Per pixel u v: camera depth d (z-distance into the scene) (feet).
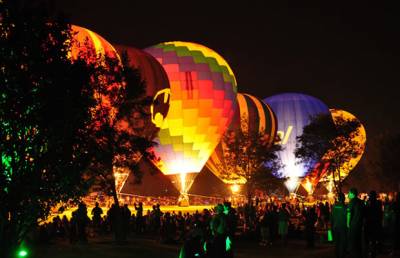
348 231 46.93
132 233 107.24
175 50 179.01
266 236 92.89
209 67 178.09
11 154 45.37
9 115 44.50
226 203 51.03
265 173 166.50
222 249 45.65
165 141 174.50
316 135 146.82
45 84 45.70
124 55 80.48
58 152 47.06
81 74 47.21
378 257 55.16
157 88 138.41
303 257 69.77
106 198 153.17
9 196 45.93
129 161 78.13
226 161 173.99
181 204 185.57
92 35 121.70
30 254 66.59
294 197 209.67
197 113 174.09
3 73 44.57
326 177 174.81
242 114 195.21
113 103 75.97
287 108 225.76
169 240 89.66
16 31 45.29
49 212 49.75
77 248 76.28
